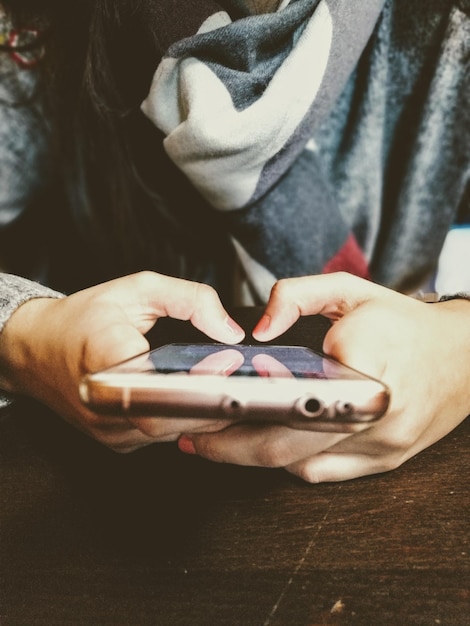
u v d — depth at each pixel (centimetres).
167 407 23
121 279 46
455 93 94
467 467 37
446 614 25
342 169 100
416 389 34
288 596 27
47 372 41
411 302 45
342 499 34
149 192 102
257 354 36
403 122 97
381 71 94
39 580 29
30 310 48
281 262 105
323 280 46
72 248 111
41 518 34
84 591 28
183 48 79
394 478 36
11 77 95
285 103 81
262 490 36
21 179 101
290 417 23
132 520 33
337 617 26
